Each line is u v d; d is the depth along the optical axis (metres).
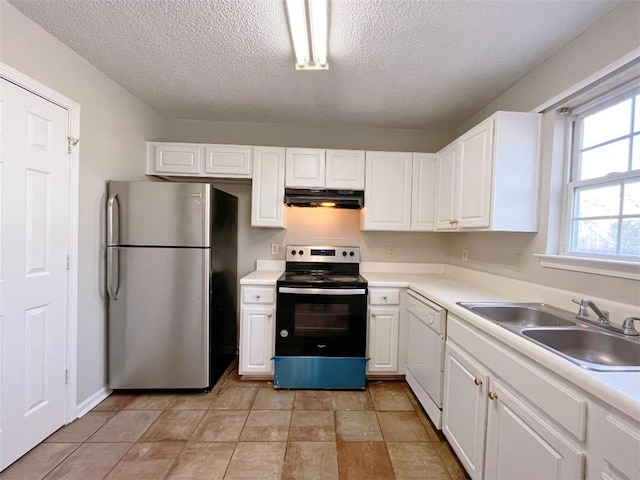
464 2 1.35
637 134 1.34
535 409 1.03
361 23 1.49
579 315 1.40
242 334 2.38
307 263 2.90
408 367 2.35
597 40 1.43
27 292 1.55
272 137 2.93
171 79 2.12
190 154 2.61
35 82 1.55
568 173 1.67
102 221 2.08
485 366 1.33
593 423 0.82
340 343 2.33
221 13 1.47
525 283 1.84
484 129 1.83
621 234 1.39
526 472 1.05
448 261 2.93
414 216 2.68
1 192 1.42
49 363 1.69
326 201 2.60
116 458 1.57
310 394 2.25
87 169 1.93
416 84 2.11
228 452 1.63
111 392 2.19
